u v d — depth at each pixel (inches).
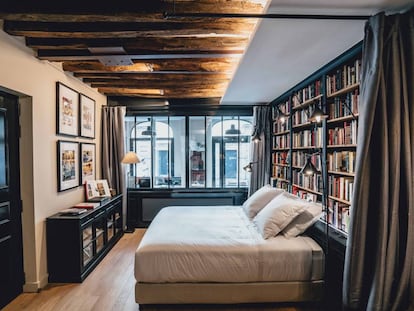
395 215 70.4
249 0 83.8
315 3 68.1
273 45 93.4
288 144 171.9
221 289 99.3
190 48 112.9
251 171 190.5
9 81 99.4
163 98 209.8
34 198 113.5
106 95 200.7
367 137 73.0
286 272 99.0
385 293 70.2
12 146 108.3
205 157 219.8
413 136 70.2
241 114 214.2
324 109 118.3
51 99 126.6
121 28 95.5
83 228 125.7
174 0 81.8
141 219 213.0
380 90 71.6
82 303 105.0
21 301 106.7
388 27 71.4
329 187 116.6
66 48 111.5
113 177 196.5
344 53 100.3
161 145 218.4
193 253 98.1
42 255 118.3
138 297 98.5
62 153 134.6
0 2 82.2
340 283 94.1
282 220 109.0
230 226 123.6
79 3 83.2
